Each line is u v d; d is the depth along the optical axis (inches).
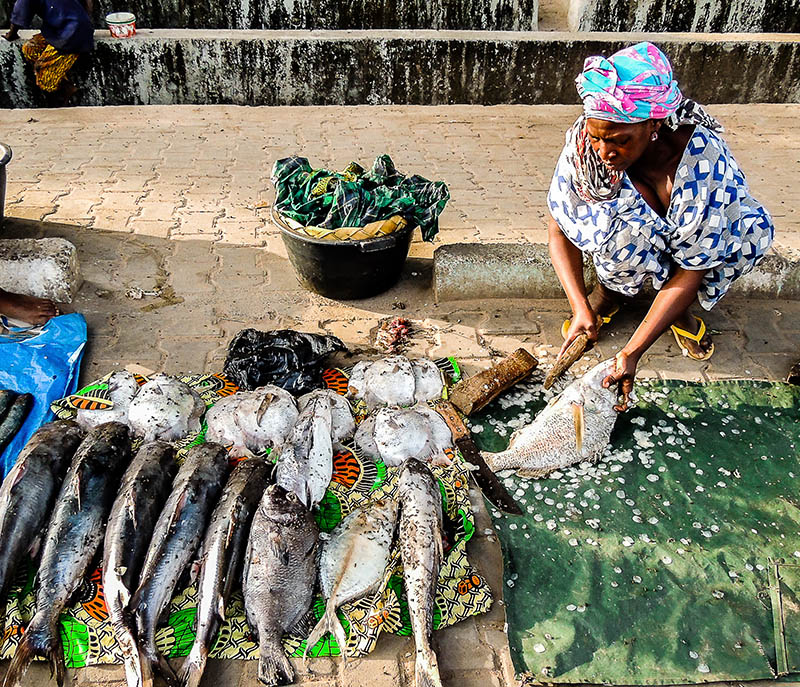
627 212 137.6
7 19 324.8
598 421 141.1
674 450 145.7
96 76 300.5
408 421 137.6
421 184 181.9
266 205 229.5
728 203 133.3
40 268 175.8
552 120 305.1
